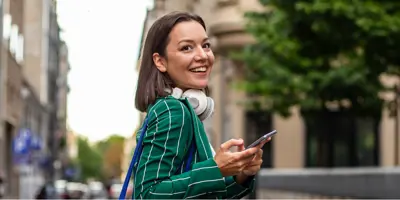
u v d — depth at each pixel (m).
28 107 45.94
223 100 32.66
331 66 19.56
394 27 16.92
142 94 2.73
